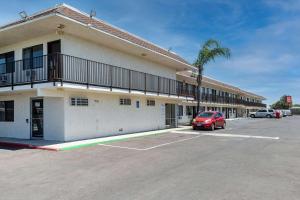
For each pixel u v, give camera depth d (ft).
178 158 35.58
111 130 62.59
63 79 47.93
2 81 58.70
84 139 53.88
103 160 34.17
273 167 30.32
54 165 31.37
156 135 65.62
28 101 55.77
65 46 52.16
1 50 62.54
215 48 96.68
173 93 88.48
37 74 53.62
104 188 22.50
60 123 50.80
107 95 61.87
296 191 21.63
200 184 23.52
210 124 79.30
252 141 54.24
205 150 42.37
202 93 138.82
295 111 310.86
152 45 78.79
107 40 58.18
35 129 54.95
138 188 22.41
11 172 28.25
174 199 19.74
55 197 20.40
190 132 73.87
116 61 65.82
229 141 54.08
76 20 47.06
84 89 51.01
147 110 77.41
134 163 32.35
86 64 54.65
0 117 61.93
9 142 48.96
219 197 20.20
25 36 54.44
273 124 113.09
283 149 43.57
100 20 60.34
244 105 213.46
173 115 93.66
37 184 23.85
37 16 47.11
